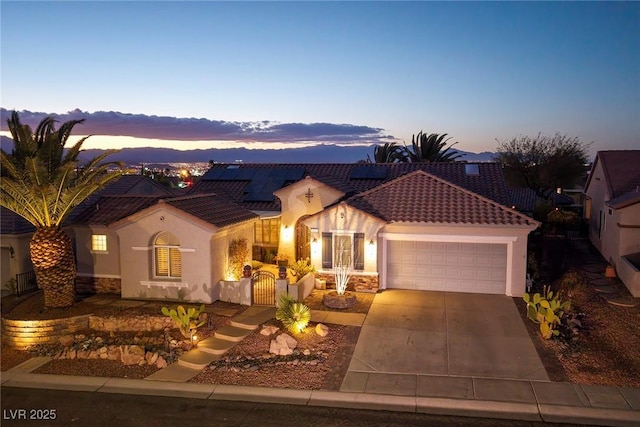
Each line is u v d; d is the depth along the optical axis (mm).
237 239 20281
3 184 16688
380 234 19844
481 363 13297
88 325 16812
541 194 44438
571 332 15102
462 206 19781
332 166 28266
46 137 17828
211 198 21125
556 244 26109
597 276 20859
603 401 11250
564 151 44531
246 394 12086
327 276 20031
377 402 11547
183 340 15070
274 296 18609
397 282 20156
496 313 17047
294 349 14266
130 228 18734
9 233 20922
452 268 19641
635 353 13453
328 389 12164
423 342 14695
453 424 10578
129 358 14141
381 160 42625
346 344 14641
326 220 19859
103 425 10977
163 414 11352
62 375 13617
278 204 24344
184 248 18188
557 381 12219
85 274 20031
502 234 18891
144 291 18828
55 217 18078
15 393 12664
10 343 16625
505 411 11008
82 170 18453
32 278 21578
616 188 23188
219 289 18578
